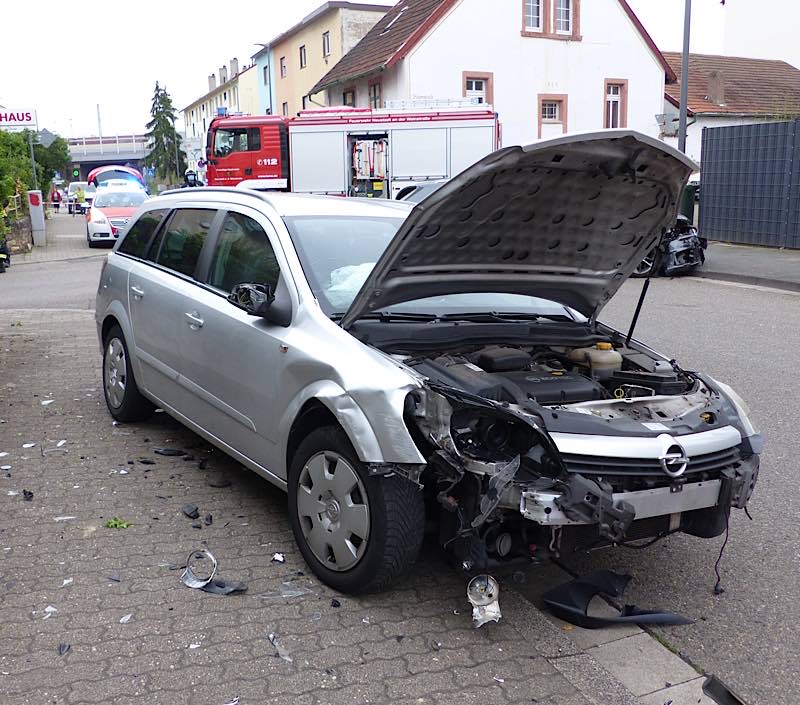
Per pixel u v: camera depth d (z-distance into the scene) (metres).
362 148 23.30
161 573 4.03
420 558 4.28
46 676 3.20
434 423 3.45
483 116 23.02
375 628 3.60
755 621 3.84
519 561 3.54
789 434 6.47
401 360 3.85
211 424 4.95
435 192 3.58
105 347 6.62
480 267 4.29
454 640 3.53
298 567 4.12
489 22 30.30
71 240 28.30
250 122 25.17
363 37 39.00
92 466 5.50
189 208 5.79
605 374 4.48
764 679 3.39
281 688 3.16
